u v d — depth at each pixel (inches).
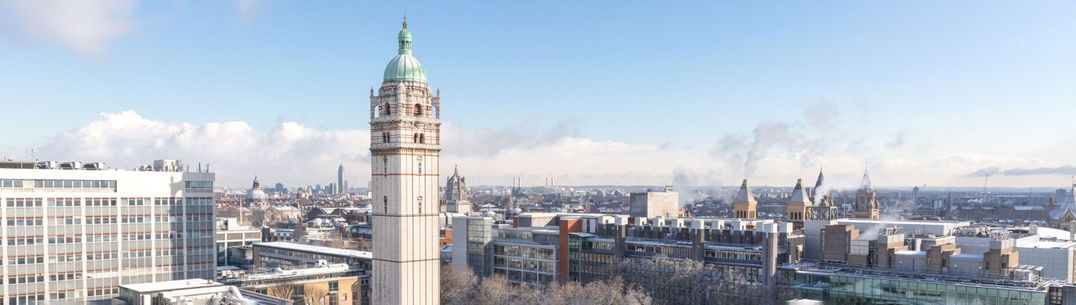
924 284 7701.8
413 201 7303.2
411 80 7268.7
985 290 7313.0
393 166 7258.9
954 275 7864.2
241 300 6574.8
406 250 7263.8
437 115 7514.8
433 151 7460.6
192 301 6594.5
